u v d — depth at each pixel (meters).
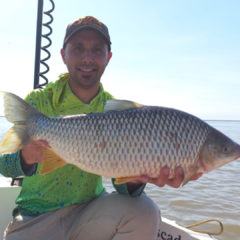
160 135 0.65
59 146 0.67
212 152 0.68
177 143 0.65
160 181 0.65
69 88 0.84
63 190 0.76
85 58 0.81
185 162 0.66
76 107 0.83
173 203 1.73
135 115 0.65
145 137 0.65
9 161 0.69
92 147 0.65
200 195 1.90
